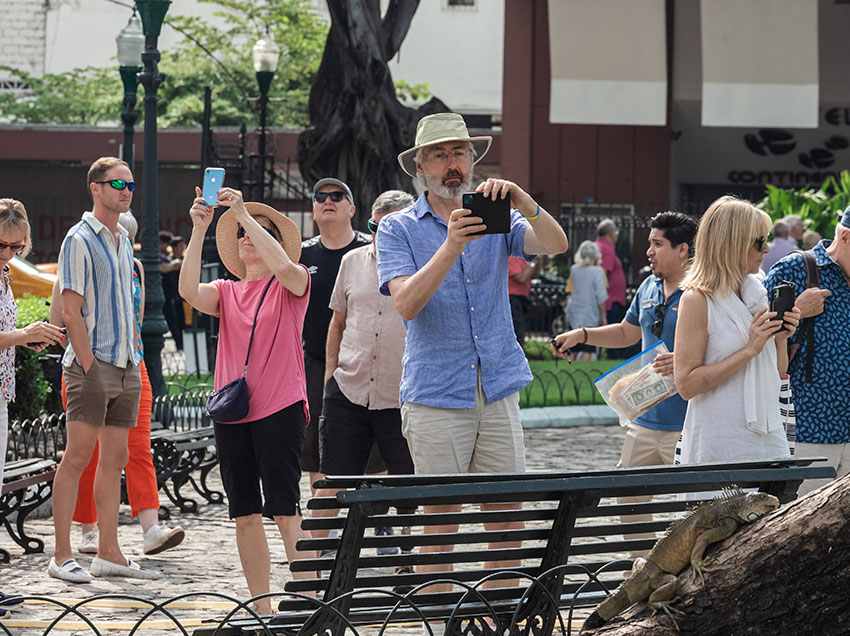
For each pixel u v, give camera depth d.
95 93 75.56
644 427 11.37
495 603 8.15
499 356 9.20
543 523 13.88
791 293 9.02
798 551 7.02
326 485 7.27
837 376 10.49
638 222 41.81
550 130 49.53
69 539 11.97
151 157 20.39
